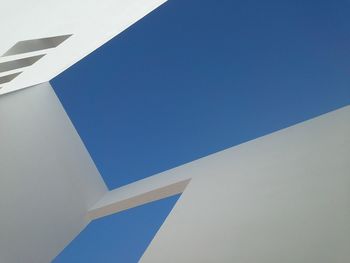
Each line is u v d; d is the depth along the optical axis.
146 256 5.25
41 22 5.25
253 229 4.35
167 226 5.96
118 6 6.93
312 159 5.24
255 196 5.25
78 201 10.27
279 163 5.92
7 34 4.88
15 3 3.93
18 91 9.38
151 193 8.88
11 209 8.20
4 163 8.30
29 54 6.86
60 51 7.92
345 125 5.83
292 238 3.70
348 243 3.09
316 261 3.14
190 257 4.57
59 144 10.48
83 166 11.13
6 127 8.56
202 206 6.03
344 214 3.51
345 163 4.49
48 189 9.41
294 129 7.67
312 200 4.14
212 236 4.78
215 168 7.87
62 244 9.35
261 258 3.70
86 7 5.81
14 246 8.02
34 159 9.28
